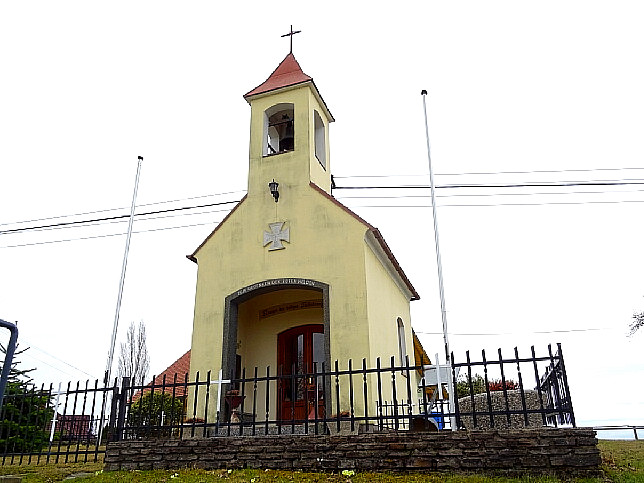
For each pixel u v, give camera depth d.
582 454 7.50
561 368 8.04
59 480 9.09
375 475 7.88
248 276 13.55
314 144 15.45
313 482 7.61
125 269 17.91
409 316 19.41
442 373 13.37
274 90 15.84
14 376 16.98
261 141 15.38
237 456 8.97
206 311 13.51
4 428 12.67
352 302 12.43
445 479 7.46
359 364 11.80
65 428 12.77
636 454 10.66
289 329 15.36
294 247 13.48
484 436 7.92
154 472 8.87
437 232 15.12
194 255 14.36
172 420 9.89
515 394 15.17
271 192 14.18
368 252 13.38
